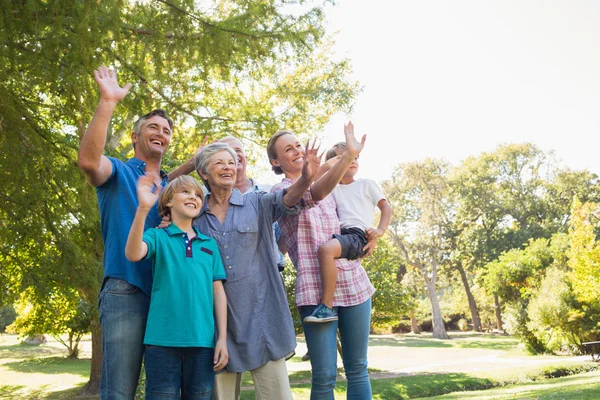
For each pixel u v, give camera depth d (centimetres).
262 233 278
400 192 4691
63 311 1497
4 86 539
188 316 239
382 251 2414
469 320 5606
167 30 638
